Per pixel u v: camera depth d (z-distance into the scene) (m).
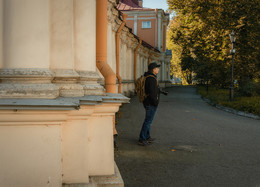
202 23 21.19
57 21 2.63
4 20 2.34
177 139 6.39
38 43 2.37
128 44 18.94
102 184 2.74
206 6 20.20
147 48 25.39
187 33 22.12
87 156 2.62
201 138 6.59
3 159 2.24
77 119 2.59
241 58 20.89
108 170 2.85
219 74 24.19
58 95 2.51
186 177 3.90
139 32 33.50
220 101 15.91
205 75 25.77
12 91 2.26
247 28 19.84
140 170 4.14
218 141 6.30
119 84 14.02
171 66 61.06
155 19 33.12
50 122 2.28
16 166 2.26
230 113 12.20
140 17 33.31
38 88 2.32
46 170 2.31
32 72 2.32
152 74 5.73
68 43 2.65
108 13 8.69
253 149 5.62
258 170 4.28
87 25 2.90
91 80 2.97
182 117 10.21
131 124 8.26
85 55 2.92
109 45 8.95
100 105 2.75
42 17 2.38
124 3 35.19
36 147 2.28
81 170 2.61
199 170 4.21
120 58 16.41
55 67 2.64
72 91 2.62
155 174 3.99
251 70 21.09
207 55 21.81
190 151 5.33
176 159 4.77
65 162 2.58
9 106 2.10
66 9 2.64
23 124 2.24
